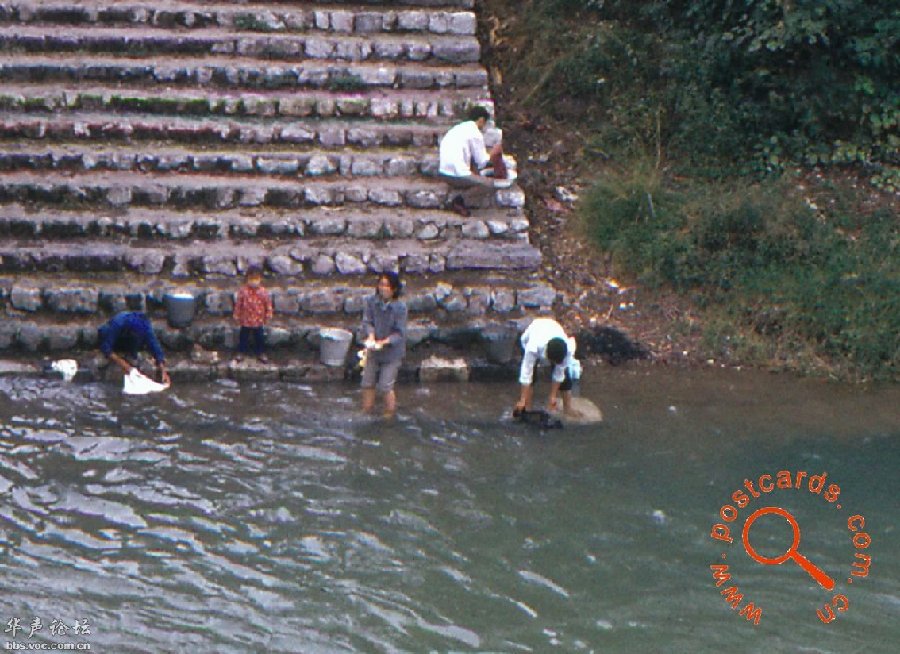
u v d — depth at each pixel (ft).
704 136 138.62
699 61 143.23
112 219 118.11
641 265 125.08
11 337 108.88
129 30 138.62
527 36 152.56
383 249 119.75
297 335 111.86
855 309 118.83
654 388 111.65
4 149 123.44
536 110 145.28
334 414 104.63
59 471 93.25
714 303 122.21
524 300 117.91
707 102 142.51
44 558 82.84
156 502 90.33
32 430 98.58
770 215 126.21
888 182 136.98
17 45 134.51
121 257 115.03
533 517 91.20
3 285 111.55
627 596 82.74
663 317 120.78
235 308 109.50
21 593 78.89
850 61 142.41
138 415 102.32
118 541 85.46
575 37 150.61
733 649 77.56
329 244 120.16
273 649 75.46
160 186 121.39
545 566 85.56
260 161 125.70
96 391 105.70
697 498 94.48
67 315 111.55
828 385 113.70
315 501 91.71
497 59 151.53
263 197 122.93
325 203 123.85
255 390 108.06
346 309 114.83
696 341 118.11
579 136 142.31
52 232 117.19
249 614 78.74
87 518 87.81
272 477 94.53
